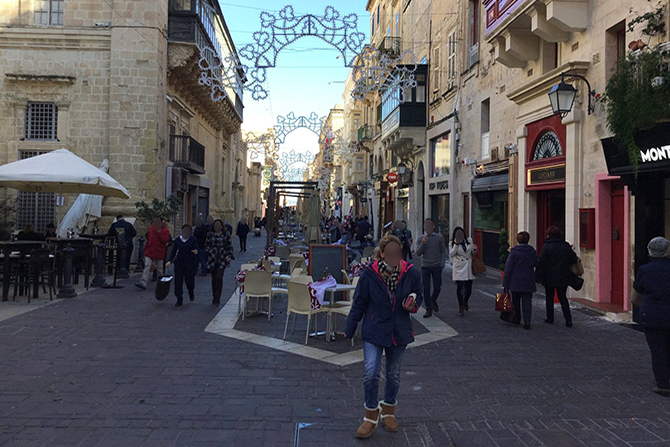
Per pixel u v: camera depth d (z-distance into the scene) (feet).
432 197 76.18
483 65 54.49
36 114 62.13
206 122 97.35
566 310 28.17
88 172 40.50
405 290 14.23
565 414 15.62
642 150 26.02
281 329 27.09
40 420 14.61
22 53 61.46
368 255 47.26
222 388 17.62
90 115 61.67
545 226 41.86
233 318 29.73
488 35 43.50
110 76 61.57
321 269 31.91
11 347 22.43
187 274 34.42
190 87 76.59
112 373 19.08
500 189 49.01
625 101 26.27
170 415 15.14
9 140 61.21
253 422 14.74
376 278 14.32
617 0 30.35
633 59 26.32
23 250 35.96
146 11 61.67
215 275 34.09
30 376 18.56
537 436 14.01
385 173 110.11
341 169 203.51
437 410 15.92
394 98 80.12
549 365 20.86
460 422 14.97
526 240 28.30
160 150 63.57
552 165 38.19
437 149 73.46
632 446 13.39
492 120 51.72
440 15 71.10
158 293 33.65
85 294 37.83
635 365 20.88
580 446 13.39
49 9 62.23
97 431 13.92
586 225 33.45
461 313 31.40
